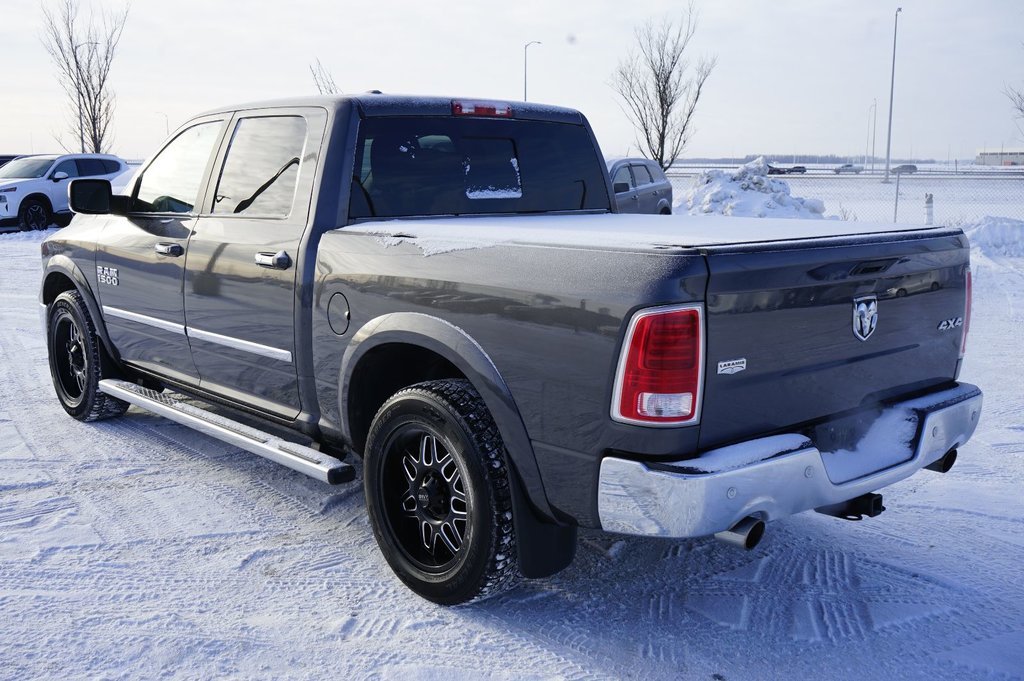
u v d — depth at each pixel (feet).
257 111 13.69
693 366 8.45
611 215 14.52
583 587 11.43
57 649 9.78
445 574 10.57
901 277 10.30
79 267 17.16
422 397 10.44
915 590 11.29
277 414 13.21
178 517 13.50
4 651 9.71
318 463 12.03
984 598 11.08
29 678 9.21
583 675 9.42
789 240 9.18
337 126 12.35
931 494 14.46
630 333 8.52
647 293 8.42
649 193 50.08
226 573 11.69
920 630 10.32
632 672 9.48
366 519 13.55
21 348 25.86
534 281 9.42
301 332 12.26
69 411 18.40
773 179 68.59
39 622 10.35
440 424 10.31
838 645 10.02
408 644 10.02
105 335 16.99
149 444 16.88
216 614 10.61
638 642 10.09
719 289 8.52
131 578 11.50
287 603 10.91
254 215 13.23
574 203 15.16
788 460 8.96
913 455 10.30
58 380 18.69
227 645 9.92
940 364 11.30
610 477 8.86
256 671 9.42
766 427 9.25
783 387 9.29
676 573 11.82
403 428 10.80
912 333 10.66
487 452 9.95
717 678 9.37
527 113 14.65
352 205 12.34
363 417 11.97
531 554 10.09
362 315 11.34
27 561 11.93
